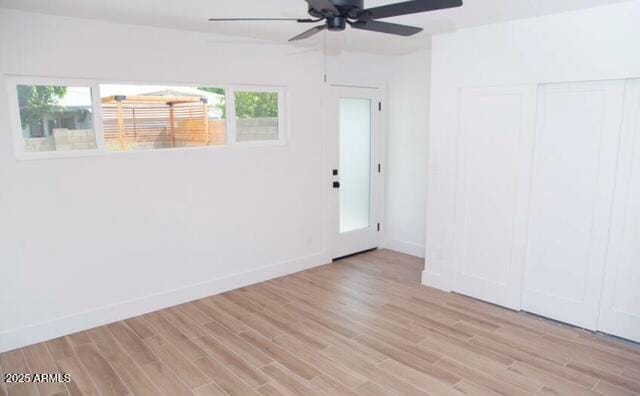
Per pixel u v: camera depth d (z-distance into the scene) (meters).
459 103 3.91
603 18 3.03
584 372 2.81
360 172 5.33
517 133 3.57
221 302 4.00
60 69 3.17
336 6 2.18
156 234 3.76
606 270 3.24
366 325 3.52
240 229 4.31
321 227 5.00
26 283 3.17
